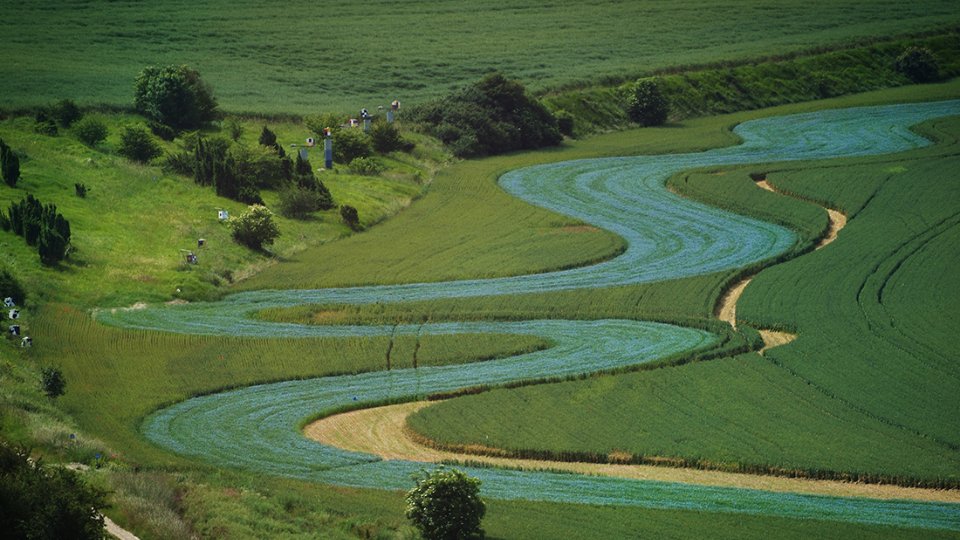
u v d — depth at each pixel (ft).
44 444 368.07
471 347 515.91
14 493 293.64
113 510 324.60
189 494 344.90
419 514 334.65
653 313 555.69
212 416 438.81
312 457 402.93
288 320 547.90
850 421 433.89
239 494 350.84
